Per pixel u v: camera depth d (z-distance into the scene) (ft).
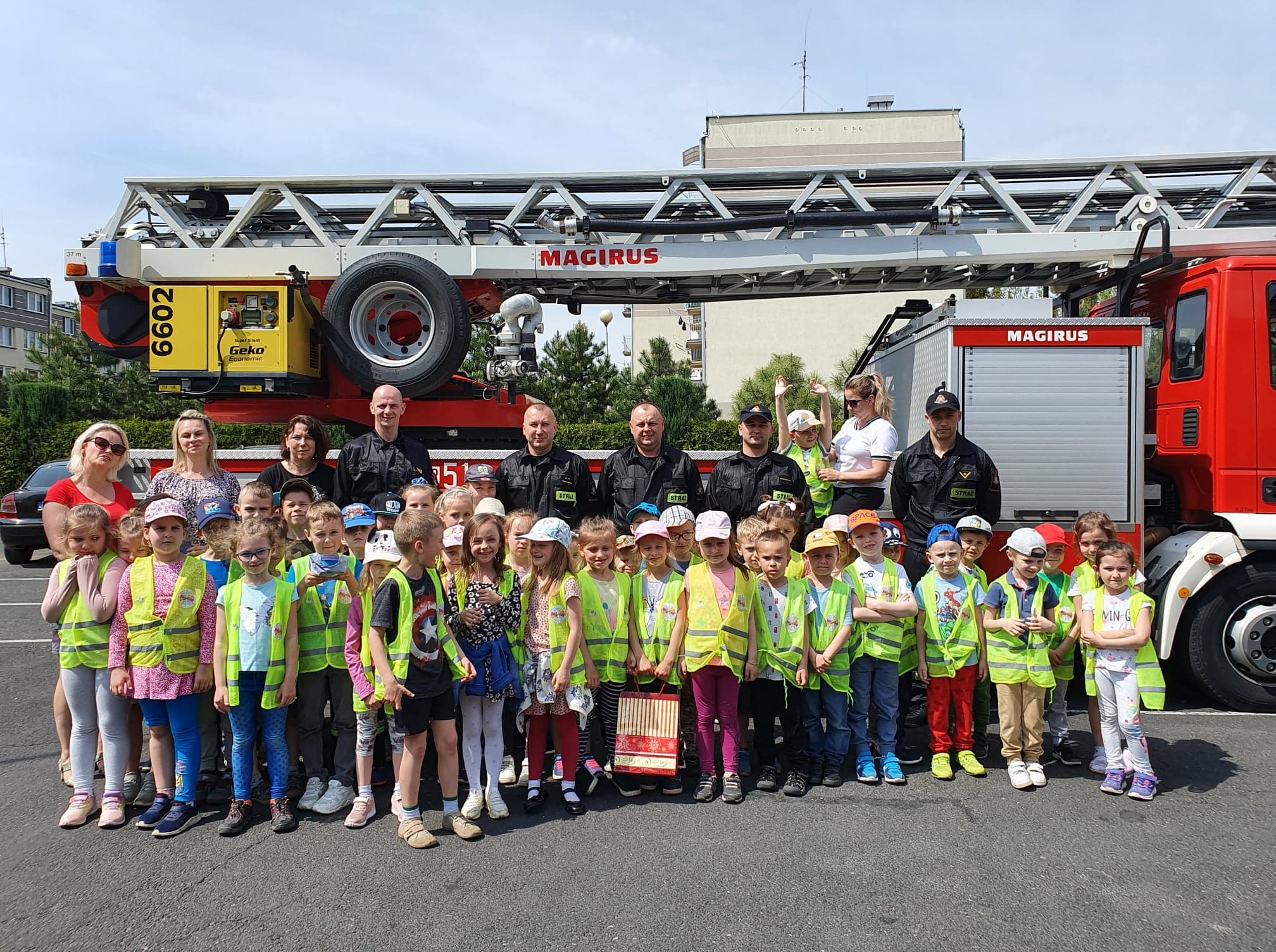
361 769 13.23
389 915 10.21
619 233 22.29
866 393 18.40
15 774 15.10
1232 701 17.76
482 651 13.21
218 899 10.64
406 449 17.40
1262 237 20.95
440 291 21.12
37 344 192.24
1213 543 17.54
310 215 22.18
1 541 41.75
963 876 11.05
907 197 22.53
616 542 15.34
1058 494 18.40
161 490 15.39
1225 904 10.30
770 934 9.71
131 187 22.15
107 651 13.01
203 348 20.97
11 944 9.68
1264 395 17.70
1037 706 14.35
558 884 10.94
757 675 14.49
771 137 112.57
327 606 13.91
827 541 14.51
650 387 64.54
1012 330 18.45
